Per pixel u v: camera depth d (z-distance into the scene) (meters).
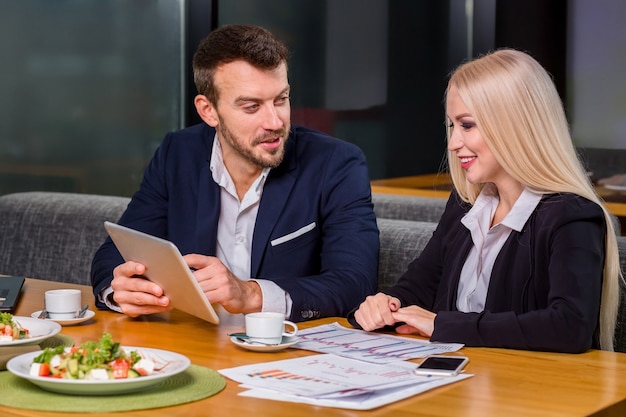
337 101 5.01
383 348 1.89
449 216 2.43
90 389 1.49
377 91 5.00
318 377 1.63
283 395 1.53
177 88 4.83
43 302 2.42
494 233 2.26
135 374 1.53
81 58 4.58
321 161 2.64
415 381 1.62
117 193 4.71
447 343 1.95
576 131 4.53
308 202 2.61
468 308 2.29
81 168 4.60
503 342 1.92
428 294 2.44
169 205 2.71
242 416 1.42
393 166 5.00
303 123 4.95
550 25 4.56
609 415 1.51
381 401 1.49
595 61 4.48
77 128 4.59
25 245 3.63
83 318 2.13
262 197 2.62
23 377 1.52
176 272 1.98
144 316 2.23
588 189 2.17
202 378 1.61
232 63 2.48
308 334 2.04
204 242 2.64
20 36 4.42
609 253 2.14
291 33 4.93
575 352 1.91
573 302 1.95
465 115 2.20
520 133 2.16
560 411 1.47
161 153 2.78
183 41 4.84
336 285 2.38
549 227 2.12
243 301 2.19
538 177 2.16
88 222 3.53
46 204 3.65
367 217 2.60
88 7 4.59
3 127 4.39
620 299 2.40
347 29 4.99
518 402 1.52
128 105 4.72
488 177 2.23
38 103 4.48
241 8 4.90
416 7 4.93
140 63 4.74
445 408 1.48
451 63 4.86
